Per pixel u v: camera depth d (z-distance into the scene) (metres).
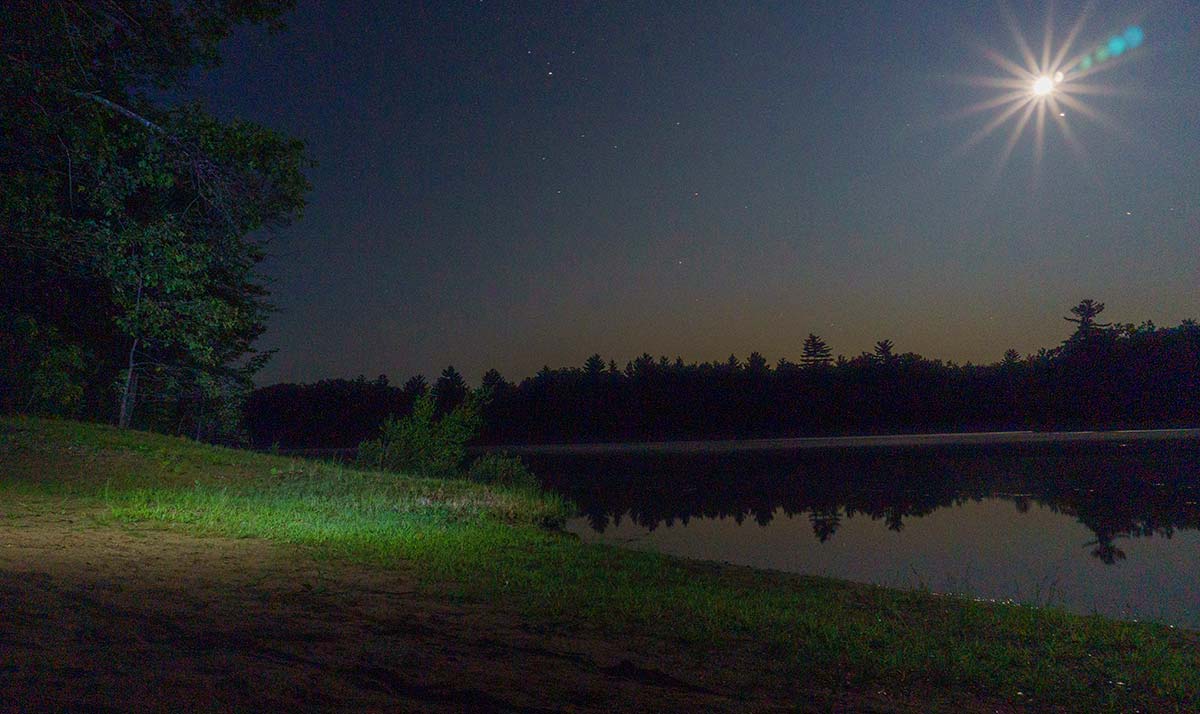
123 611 5.95
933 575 13.86
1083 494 25.38
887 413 85.31
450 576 9.21
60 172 15.62
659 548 15.87
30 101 13.69
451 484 20.31
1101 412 82.75
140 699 3.94
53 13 13.27
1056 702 6.00
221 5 15.19
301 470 19.89
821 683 6.00
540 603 7.97
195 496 14.61
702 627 7.39
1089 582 13.37
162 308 18.05
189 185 16.61
